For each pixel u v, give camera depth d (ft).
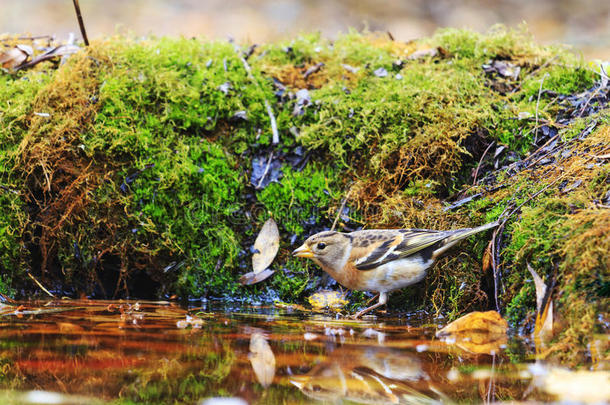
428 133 34.09
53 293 34.09
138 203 33.73
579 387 17.81
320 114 35.94
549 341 23.09
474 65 39.65
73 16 93.04
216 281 34.30
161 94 35.96
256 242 34.55
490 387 18.13
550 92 36.65
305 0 104.53
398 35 87.92
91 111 34.32
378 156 34.40
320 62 41.65
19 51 37.99
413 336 24.80
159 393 17.33
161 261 34.24
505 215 28.63
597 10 95.91
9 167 32.89
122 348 21.90
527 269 25.99
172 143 34.94
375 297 32.19
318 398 17.16
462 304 29.12
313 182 35.09
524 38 42.83
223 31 89.45
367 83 38.86
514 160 33.53
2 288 33.01
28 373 18.94
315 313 30.83
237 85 37.50
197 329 25.57
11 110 33.65
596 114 32.83
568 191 27.58
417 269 29.22
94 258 33.71
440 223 31.40
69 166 33.17
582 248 23.52
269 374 19.35
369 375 19.35
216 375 19.04
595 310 22.66
